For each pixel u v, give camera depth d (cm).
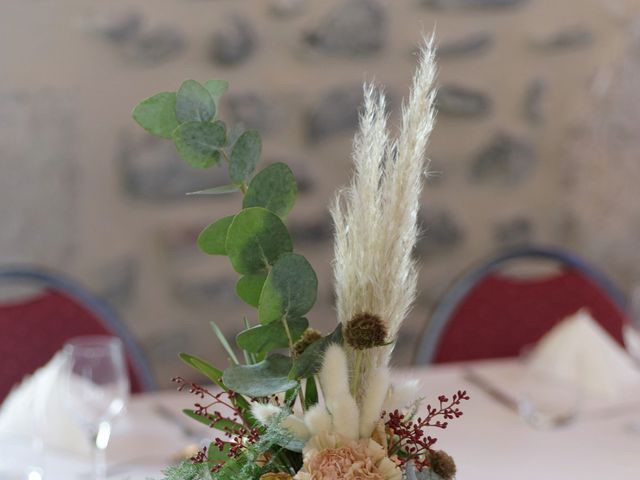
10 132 274
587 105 326
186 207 294
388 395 92
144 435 164
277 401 96
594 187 330
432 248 316
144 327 295
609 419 176
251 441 89
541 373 185
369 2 302
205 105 100
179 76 288
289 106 299
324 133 303
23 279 208
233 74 293
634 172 332
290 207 99
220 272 300
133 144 286
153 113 101
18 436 161
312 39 298
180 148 98
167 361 299
